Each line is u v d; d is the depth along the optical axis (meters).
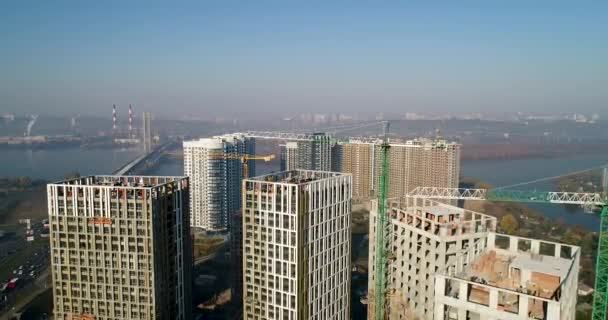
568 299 113.00
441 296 110.38
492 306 103.31
